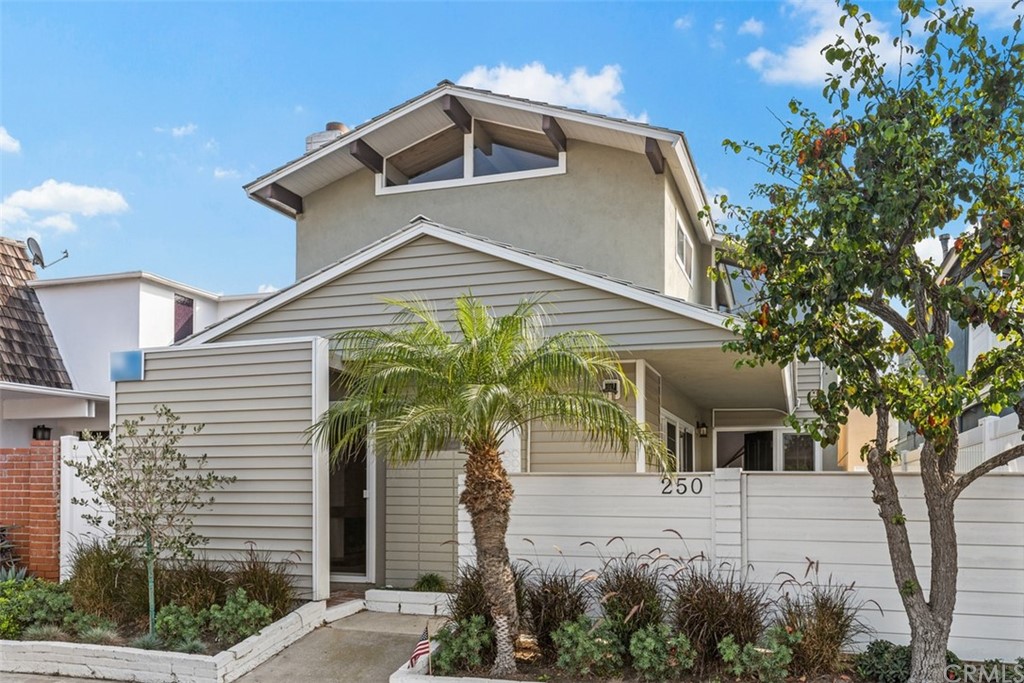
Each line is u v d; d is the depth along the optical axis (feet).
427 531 36.19
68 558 33.17
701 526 26.89
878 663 22.49
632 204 41.63
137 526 29.01
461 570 27.37
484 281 33.94
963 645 24.11
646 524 27.45
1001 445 28.07
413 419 23.20
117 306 55.31
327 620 30.09
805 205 22.65
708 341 31.04
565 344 25.75
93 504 34.19
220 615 26.81
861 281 20.74
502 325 25.05
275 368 32.42
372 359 25.53
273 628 27.27
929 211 20.33
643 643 22.71
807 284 21.89
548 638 24.90
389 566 36.40
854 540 25.40
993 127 20.48
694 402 57.11
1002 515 24.16
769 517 26.18
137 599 29.12
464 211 44.65
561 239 42.60
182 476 32.99
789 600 24.27
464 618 25.34
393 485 36.73
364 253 35.17
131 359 34.37
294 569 31.17
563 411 24.47
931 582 22.03
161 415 31.63
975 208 20.81
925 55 20.83
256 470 32.17
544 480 28.53
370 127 44.14
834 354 21.80
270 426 32.19
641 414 34.17
